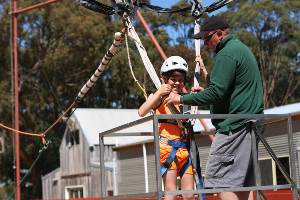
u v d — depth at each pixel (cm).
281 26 4872
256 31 4956
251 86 533
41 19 4228
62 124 4422
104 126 3700
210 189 502
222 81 521
